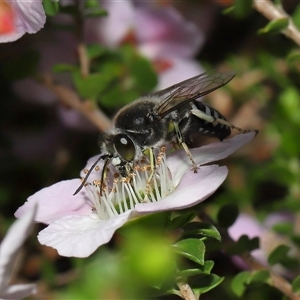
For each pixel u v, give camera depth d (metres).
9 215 0.22
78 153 0.22
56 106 0.22
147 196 0.18
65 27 0.21
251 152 0.22
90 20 0.22
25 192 0.22
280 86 0.22
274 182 0.22
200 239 0.18
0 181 0.22
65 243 0.17
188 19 0.23
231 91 0.22
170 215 0.18
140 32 0.22
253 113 0.22
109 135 0.19
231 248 0.19
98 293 0.18
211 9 0.23
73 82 0.21
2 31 0.19
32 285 0.17
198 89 0.19
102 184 0.18
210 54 0.23
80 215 0.18
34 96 0.22
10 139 0.23
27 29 0.19
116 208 0.18
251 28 0.23
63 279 0.20
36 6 0.19
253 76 0.22
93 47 0.21
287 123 0.21
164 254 0.17
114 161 0.19
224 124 0.19
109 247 0.20
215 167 0.18
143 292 0.18
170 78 0.22
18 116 0.23
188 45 0.22
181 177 0.18
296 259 0.20
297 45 0.21
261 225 0.21
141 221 0.18
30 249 0.21
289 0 0.23
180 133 0.19
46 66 0.22
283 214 0.21
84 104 0.21
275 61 0.22
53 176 0.22
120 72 0.21
